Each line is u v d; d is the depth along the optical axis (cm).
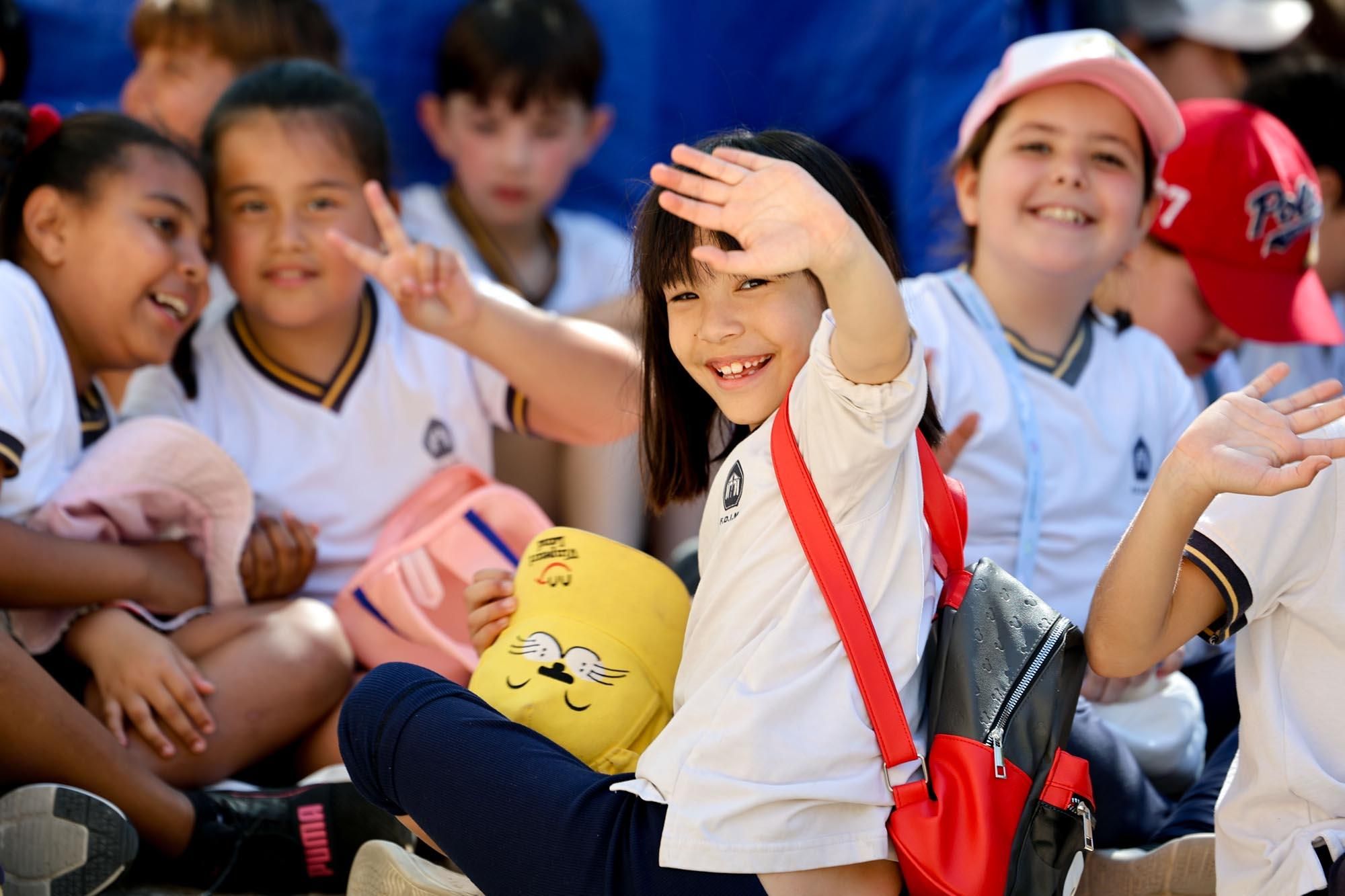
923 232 723
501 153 681
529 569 359
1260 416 286
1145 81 461
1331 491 303
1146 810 396
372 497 491
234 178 473
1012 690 294
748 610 300
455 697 321
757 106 786
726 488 316
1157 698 436
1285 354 657
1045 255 461
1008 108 475
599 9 748
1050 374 471
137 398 483
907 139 744
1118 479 468
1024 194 465
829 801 284
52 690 360
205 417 486
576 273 712
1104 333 489
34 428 411
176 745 400
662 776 292
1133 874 350
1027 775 292
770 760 283
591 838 293
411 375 500
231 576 445
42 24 691
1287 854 301
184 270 446
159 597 431
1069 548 457
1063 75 463
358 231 484
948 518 307
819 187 273
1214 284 536
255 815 379
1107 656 308
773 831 280
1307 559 304
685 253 315
